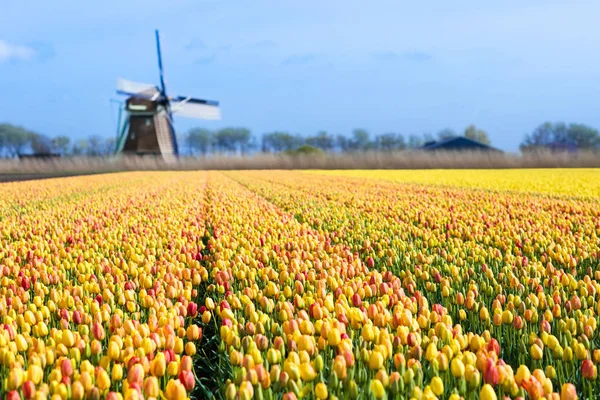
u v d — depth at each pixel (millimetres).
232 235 11281
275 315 5969
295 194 22438
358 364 4379
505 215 14797
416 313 5762
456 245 9953
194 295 6934
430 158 70125
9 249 9875
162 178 41969
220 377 5027
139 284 7105
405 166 68875
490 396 3559
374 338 4727
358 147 123938
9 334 4906
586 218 13758
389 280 7352
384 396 3697
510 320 5293
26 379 3994
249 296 6438
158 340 4684
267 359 4332
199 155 76500
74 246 10398
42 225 12938
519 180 33594
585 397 4398
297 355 4129
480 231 11328
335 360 4094
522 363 4816
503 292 6914
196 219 14680
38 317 5402
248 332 5086
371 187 27469
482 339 4629
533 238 10312
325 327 4629
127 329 4957
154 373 4160
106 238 11508
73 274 8430
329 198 21000
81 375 3814
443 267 8172
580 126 116375
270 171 59375
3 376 4449
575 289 6742
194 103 79938
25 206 19969
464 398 3844
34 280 7512
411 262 8672
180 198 21312
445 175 43219
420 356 4430
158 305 5785
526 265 8062
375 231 11375
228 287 6965
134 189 27938
